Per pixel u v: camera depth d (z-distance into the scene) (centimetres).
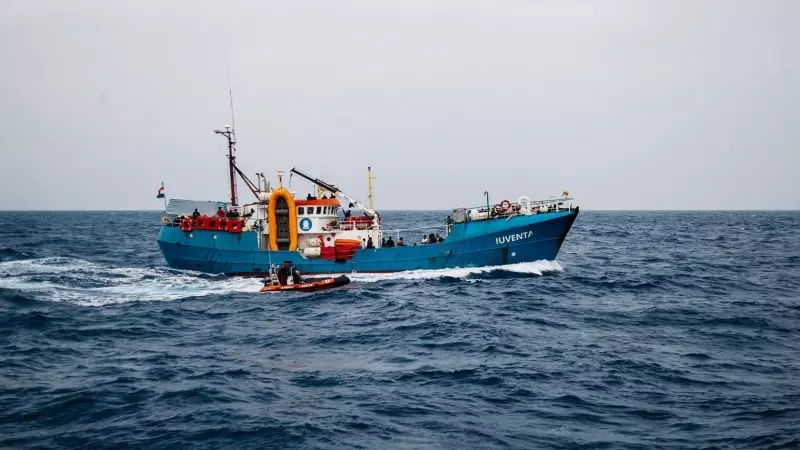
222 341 2809
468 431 1719
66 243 9288
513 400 1950
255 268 4600
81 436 1705
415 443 1648
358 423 1772
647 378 2155
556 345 2625
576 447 1619
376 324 3078
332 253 4428
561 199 4459
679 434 1686
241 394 2033
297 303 3709
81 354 2586
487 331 2855
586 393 2008
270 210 4547
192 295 4044
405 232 11362
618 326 3019
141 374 2272
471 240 4422
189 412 1866
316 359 2470
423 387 2083
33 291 4134
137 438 1691
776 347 2591
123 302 3812
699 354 2458
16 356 2523
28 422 1808
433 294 3862
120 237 11506
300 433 1700
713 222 19875
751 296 3947
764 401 1912
